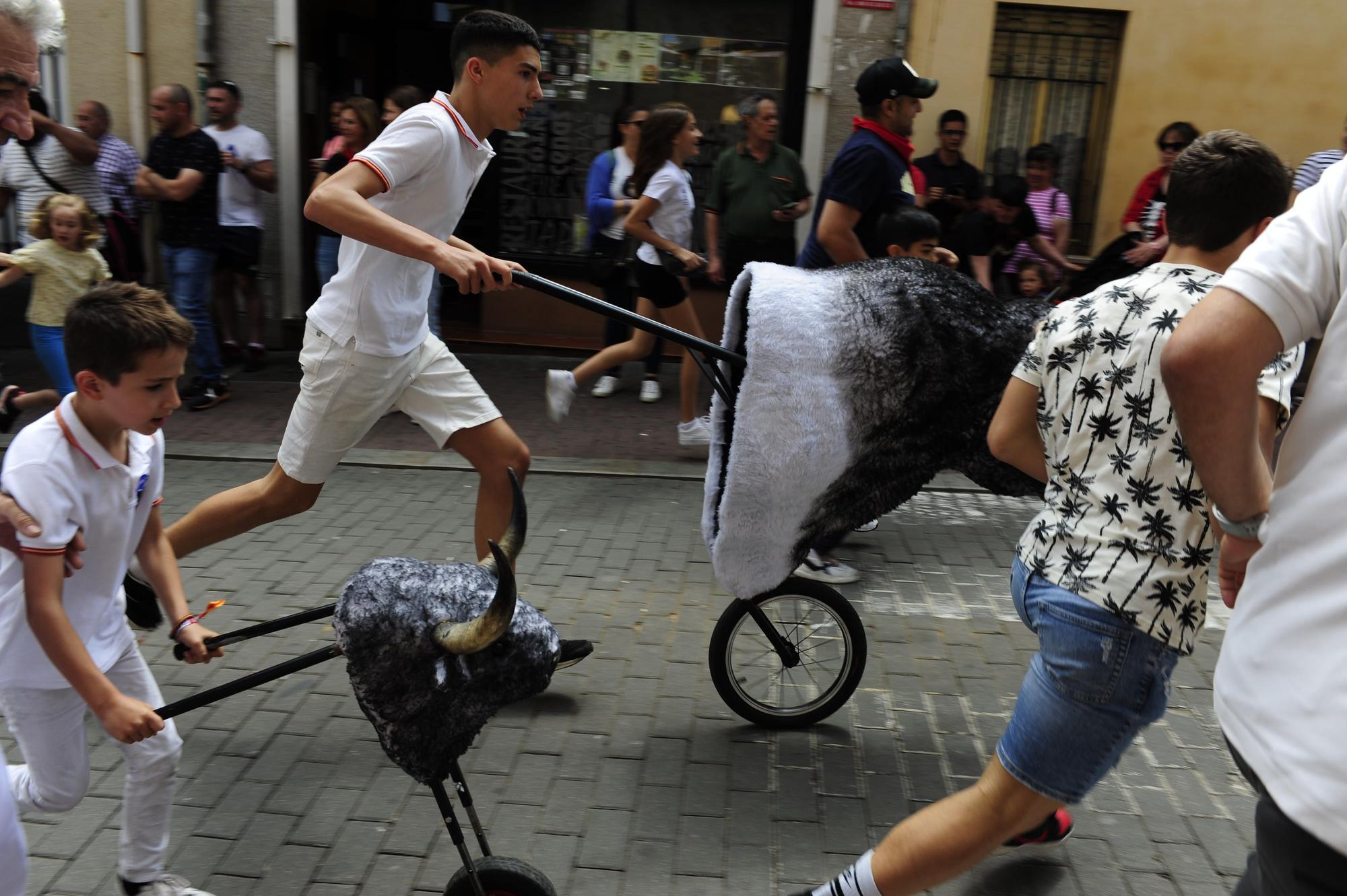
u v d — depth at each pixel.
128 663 2.39
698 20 8.57
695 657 3.85
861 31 7.92
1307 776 1.25
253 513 3.54
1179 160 2.13
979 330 2.98
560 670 3.70
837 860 2.76
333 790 2.99
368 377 3.33
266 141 7.81
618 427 6.87
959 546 5.08
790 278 2.98
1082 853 2.81
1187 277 2.06
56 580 2.00
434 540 4.94
